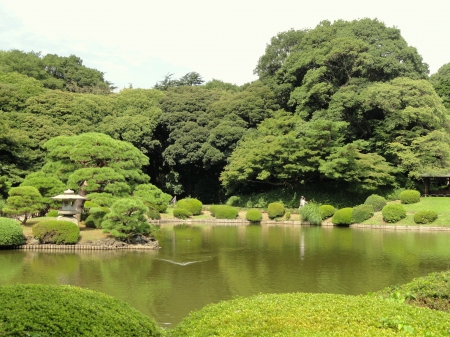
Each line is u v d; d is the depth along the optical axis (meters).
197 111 44.28
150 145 42.44
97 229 21.31
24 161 33.34
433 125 34.94
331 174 33.53
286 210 34.44
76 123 39.25
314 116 37.59
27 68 48.81
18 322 4.04
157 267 14.95
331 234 25.16
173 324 9.04
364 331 4.84
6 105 37.91
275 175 36.81
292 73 41.84
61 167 23.70
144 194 22.94
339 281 12.72
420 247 19.38
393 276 13.34
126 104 45.03
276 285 12.33
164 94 47.25
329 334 4.71
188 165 44.34
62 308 4.54
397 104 34.53
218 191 45.66
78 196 20.56
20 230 18.56
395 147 34.59
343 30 41.44
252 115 41.50
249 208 36.78
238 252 18.28
